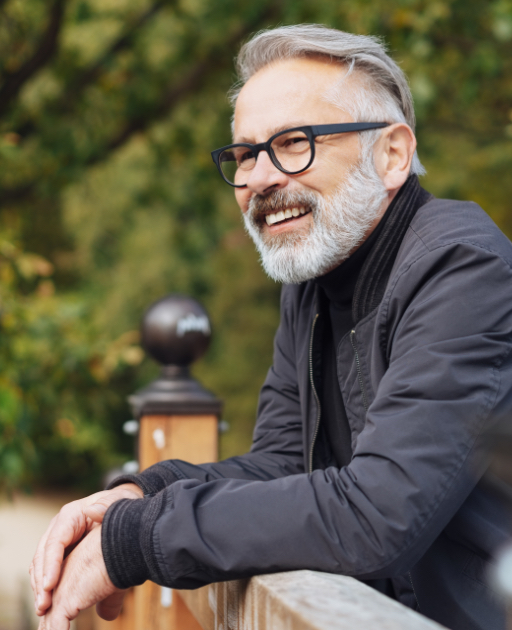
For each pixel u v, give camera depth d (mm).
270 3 5883
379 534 1039
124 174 9938
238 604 1106
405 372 1162
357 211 1481
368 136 1510
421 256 1303
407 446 1082
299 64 1511
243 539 1059
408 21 4699
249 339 10141
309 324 1607
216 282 10656
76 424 4309
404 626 765
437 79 5566
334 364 1572
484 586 1241
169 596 2162
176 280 11180
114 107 6008
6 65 5336
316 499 1078
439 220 1385
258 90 1516
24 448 3396
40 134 5613
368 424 1152
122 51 6047
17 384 3592
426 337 1188
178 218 9117
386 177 1541
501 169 7000
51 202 7934
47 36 5098
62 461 11461
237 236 10539
